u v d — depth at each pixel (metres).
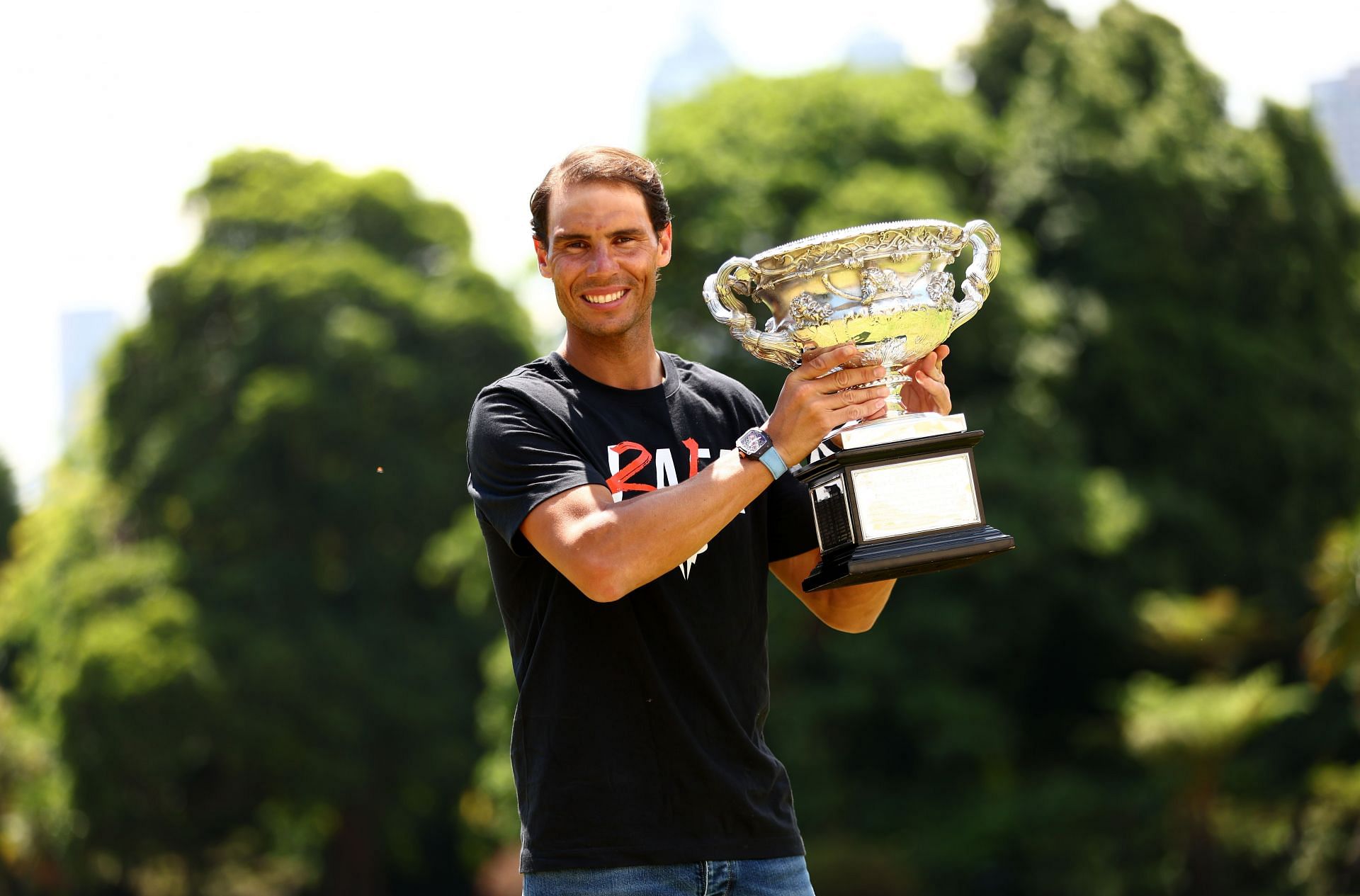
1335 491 37.81
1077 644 35.38
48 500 49.84
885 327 4.40
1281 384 36.84
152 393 45.53
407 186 50.59
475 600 35.47
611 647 4.17
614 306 4.29
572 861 4.08
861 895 30.31
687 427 4.44
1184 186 37.25
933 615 31.31
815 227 31.06
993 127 38.78
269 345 44.84
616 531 3.92
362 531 45.09
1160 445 37.09
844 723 31.95
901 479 4.42
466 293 47.41
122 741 39.59
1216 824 32.19
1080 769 35.16
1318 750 34.56
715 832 4.14
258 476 43.91
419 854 46.97
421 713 43.31
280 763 41.34
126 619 40.88
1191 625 33.75
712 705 4.21
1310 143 40.47
